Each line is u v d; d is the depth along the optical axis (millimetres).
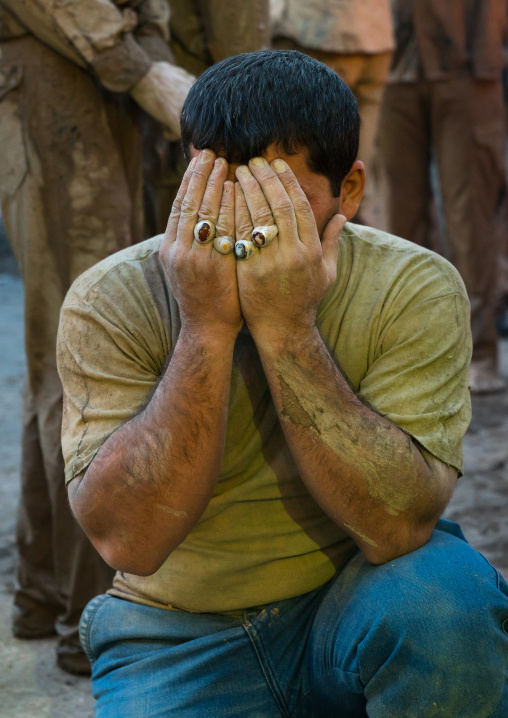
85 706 2607
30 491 2926
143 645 1846
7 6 2680
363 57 4430
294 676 1801
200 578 1831
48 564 2971
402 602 1621
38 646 2943
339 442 1637
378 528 1676
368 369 1805
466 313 1839
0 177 2775
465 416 1791
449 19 5266
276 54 1675
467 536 3652
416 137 5578
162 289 1805
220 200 1601
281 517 1839
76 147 2732
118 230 2805
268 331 1627
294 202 1585
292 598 1857
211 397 1622
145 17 2906
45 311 2791
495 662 1615
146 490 1637
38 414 2818
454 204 5516
